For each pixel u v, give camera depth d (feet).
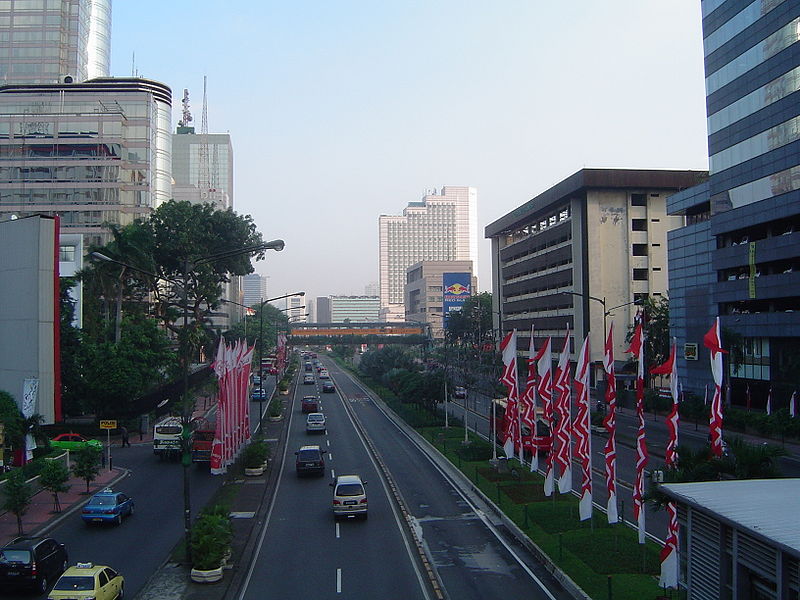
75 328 186.70
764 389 206.80
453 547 83.66
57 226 138.72
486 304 471.62
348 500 97.35
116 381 178.50
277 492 118.01
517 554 80.28
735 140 211.61
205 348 281.74
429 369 278.67
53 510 105.60
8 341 138.51
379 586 69.77
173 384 200.03
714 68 223.51
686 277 245.86
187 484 80.02
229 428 129.18
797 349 192.03
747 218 205.36
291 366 456.45
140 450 166.81
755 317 206.49
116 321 201.67
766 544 39.50
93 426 182.09
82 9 446.19
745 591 42.19
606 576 68.95
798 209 183.11
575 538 82.89
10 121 347.97
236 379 138.21
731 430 185.37
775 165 192.65
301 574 74.02
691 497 48.83
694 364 238.68
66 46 426.92
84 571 62.34
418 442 173.27
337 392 317.83
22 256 137.49
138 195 359.87
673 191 309.63
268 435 186.60
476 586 69.41
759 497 48.34
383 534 90.07
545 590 67.92
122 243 200.03
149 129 370.94
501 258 437.99
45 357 135.54
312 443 172.86
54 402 136.98
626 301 304.91
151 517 101.35
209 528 74.38
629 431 184.96
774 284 196.85
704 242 234.79
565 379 92.53
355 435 186.70
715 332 70.64
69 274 226.99
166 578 73.05
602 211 307.17
